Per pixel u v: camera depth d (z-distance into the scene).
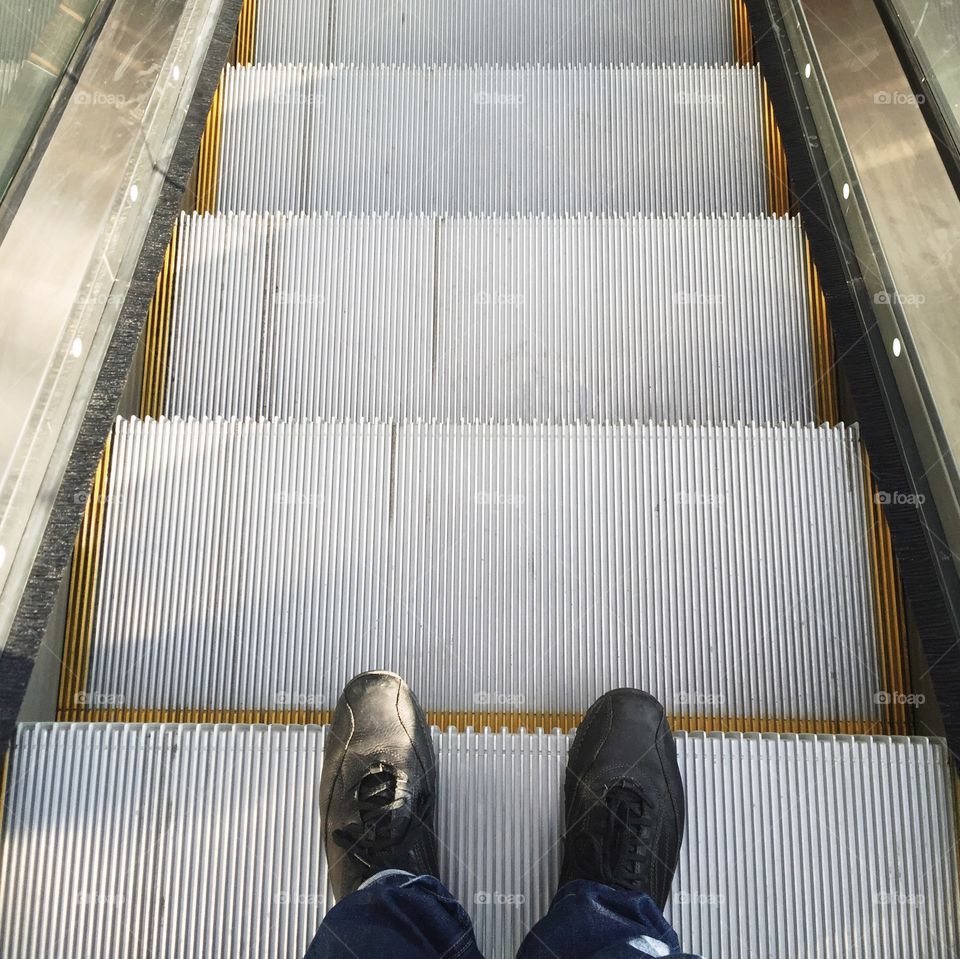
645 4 4.68
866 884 2.31
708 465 2.85
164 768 2.36
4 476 2.28
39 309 2.47
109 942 2.27
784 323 3.35
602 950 1.89
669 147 4.02
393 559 2.81
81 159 2.80
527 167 4.03
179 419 2.89
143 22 3.35
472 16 4.70
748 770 2.40
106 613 2.75
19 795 2.31
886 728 2.68
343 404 3.31
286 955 2.29
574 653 2.76
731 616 2.76
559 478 2.86
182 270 3.38
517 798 2.43
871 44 3.28
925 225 2.70
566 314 3.37
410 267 3.40
